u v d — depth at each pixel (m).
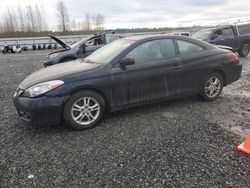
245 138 3.93
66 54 10.37
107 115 5.02
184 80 5.23
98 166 3.24
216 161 3.29
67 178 3.02
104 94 4.50
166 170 3.12
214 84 5.72
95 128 4.44
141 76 4.73
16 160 3.45
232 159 3.33
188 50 5.36
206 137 3.97
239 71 6.03
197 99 5.92
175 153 3.51
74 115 4.31
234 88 7.03
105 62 4.67
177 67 5.07
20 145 3.88
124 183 2.89
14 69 12.05
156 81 4.90
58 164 3.32
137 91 4.77
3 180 3.02
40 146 3.83
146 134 4.13
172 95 5.16
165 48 5.09
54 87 4.12
